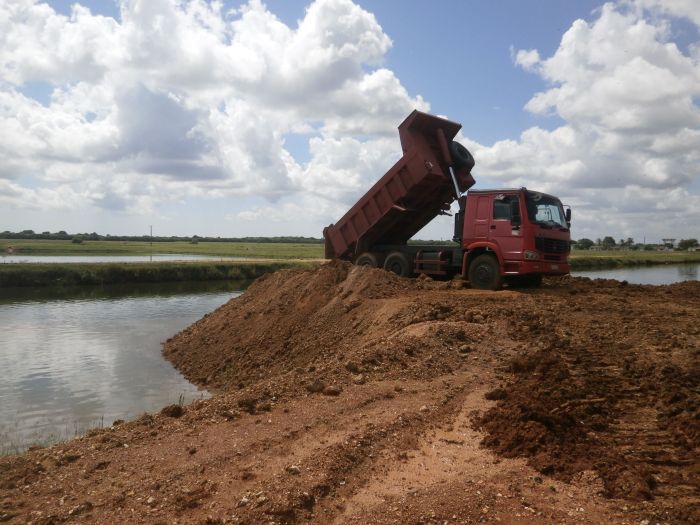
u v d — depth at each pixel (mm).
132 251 81312
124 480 4973
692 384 7254
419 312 11852
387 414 6543
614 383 7492
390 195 16844
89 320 23125
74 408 11062
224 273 44938
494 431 5965
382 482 4910
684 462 5102
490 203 14680
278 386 7828
